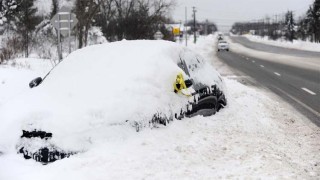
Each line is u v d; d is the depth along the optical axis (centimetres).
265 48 6844
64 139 644
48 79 812
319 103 1308
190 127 780
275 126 945
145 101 723
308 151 769
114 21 4806
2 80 1633
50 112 679
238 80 2005
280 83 1848
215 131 800
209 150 706
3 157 638
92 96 709
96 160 624
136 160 632
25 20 3756
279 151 739
